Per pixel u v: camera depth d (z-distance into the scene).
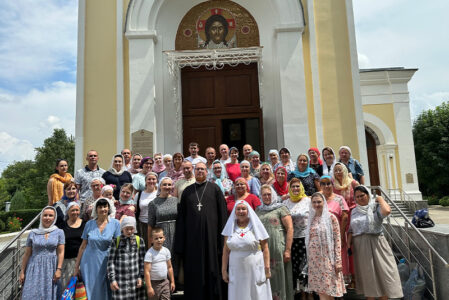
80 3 8.34
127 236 4.23
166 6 8.90
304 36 8.41
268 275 3.94
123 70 8.14
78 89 8.05
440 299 4.71
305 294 4.67
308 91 8.21
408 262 5.58
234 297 3.83
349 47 8.32
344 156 5.89
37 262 4.32
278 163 6.00
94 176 5.56
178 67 8.68
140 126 7.94
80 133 7.89
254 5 9.19
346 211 4.66
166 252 4.29
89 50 8.21
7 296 5.23
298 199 4.77
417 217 5.49
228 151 6.27
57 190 5.64
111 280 4.04
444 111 23.67
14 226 15.13
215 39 9.25
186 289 4.29
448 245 4.64
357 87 8.17
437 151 23.22
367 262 4.31
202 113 9.08
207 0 9.30
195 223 4.43
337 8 8.47
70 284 4.20
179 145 8.52
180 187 4.96
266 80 9.00
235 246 3.90
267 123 8.93
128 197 4.93
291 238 4.35
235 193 5.05
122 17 8.30
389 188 16.53
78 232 4.67
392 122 16.89
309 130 8.09
